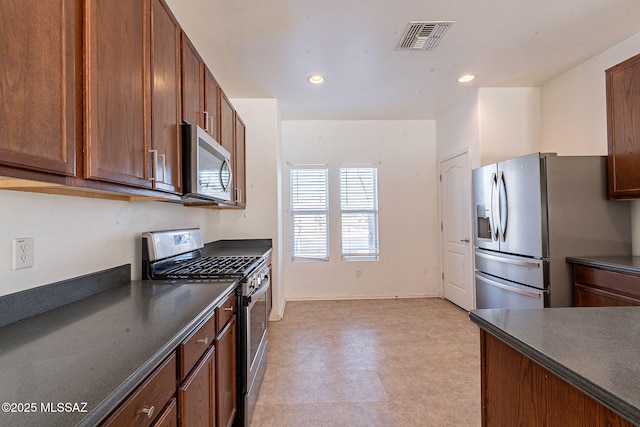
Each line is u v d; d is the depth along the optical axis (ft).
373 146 15.11
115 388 2.12
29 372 2.33
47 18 2.71
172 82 5.24
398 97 12.24
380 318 12.00
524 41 8.41
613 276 6.82
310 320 11.82
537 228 8.06
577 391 2.35
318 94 11.73
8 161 2.34
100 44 3.35
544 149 11.32
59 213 4.18
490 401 3.43
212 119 7.39
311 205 15.01
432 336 10.16
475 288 11.84
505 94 11.50
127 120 3.88
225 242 12.07
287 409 6.41
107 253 5.16
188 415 3.50
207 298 4.45
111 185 3.66
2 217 3.43
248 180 12.14
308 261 14.92
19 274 3.60
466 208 12.62
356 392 7.00
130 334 3.09
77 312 3.83
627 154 7.43
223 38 8.00
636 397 1.85
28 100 2.52
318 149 14.99
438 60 9.36
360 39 8.14
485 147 11.46
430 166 15.16
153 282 5.59
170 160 5.14
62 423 1.76
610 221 8.04
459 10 7.06
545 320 3.26
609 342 2.68
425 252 15.19
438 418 6.08
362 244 15.06
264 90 11.32
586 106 9.64
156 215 6.85
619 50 8.63
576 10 7.14
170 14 5.18
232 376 5.50
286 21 7.34
